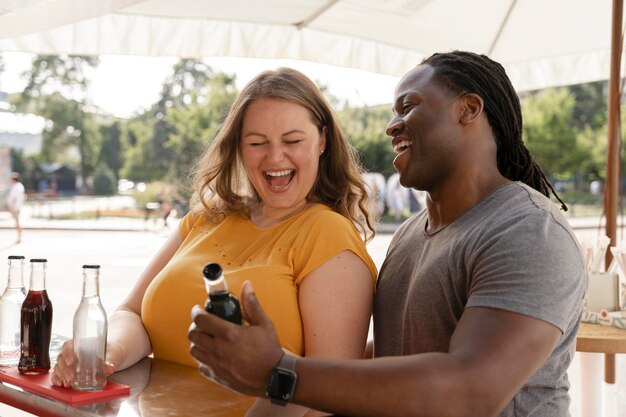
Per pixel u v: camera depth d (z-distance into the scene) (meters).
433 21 3.19
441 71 1.60
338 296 1.79
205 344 1.25
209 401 1.60
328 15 3.08
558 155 29.66
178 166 31.28
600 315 2.56
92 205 31.97
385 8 3.05
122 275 10.72
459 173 1.57
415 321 1.58
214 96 30.59
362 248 1.85
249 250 1.97
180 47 3.07
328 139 2.07
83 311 1.62
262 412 1.53
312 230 1.87
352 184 2.11
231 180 2.13
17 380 1.71
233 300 1.29
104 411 1.52
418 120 1.57
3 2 2.14
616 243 3.06
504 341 1.25
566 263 1.33
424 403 1.20
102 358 1.63
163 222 22.12
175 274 1.98
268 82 1.98
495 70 1.63
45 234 19.56
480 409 1.21
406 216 22.44
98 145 36.19
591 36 3.45
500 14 3.25
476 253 1.42
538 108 29.77
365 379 1.22
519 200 1.47
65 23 2.06
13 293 1.89
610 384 3.13
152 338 2.00
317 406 1.24
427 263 1.57
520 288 1.30
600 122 32.00
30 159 35.66
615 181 3.06
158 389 1.69
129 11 2.98
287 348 1.80
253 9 2.97
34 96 36.12
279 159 1.94
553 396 1.46
